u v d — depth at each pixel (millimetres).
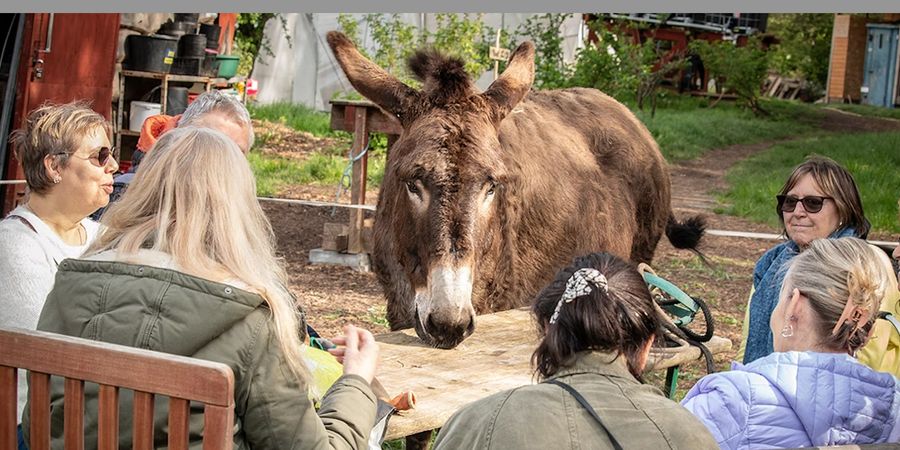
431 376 3922
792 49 39562
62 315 2666
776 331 3104
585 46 22844
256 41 20859
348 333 3078
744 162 19797
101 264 2650
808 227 4273
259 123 19281
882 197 15172
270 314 2625
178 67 12703
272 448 2617
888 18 34844
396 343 4453
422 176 4617
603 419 2307
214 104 4781
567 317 2418
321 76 22125
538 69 19891
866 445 2688
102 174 3701
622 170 6605
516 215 5270
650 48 24422
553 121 6258
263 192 13586
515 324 4809
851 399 2812
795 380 2850
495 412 2379
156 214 2688
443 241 4512
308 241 11227
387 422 3297
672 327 4469
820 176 4234
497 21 20797
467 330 4418
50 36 9547
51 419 2707
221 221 2656
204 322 2539
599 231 6023
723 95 31125
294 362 2633
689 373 7234
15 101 9664
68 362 2523
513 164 5242
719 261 11414
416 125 4879
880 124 28344
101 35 10133
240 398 2590
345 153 17156
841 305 2945
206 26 13656
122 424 2635
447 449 2416
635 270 2527
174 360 2400
